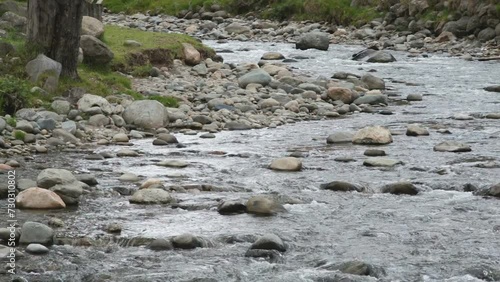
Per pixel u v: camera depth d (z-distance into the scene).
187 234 15.00
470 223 16.31
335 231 15.77
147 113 25.97
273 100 29.83
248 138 25.09
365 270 13.55
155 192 17.67
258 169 20.72
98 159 21.62
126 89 29.34
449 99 33.19
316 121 28.38
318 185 19.16
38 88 26.20
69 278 13.24
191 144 24.02
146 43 35.41
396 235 15.54
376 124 27.64
